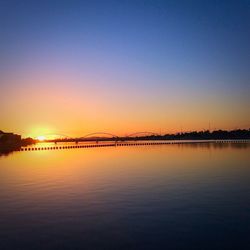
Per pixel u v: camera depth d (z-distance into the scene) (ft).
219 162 195.83
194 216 71.26
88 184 119.03
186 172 148.36
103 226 65.26
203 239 57.21
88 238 58.54
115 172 154.92
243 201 85.30
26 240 57.93
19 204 85.71
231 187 106.93
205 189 103.65
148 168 169.78
